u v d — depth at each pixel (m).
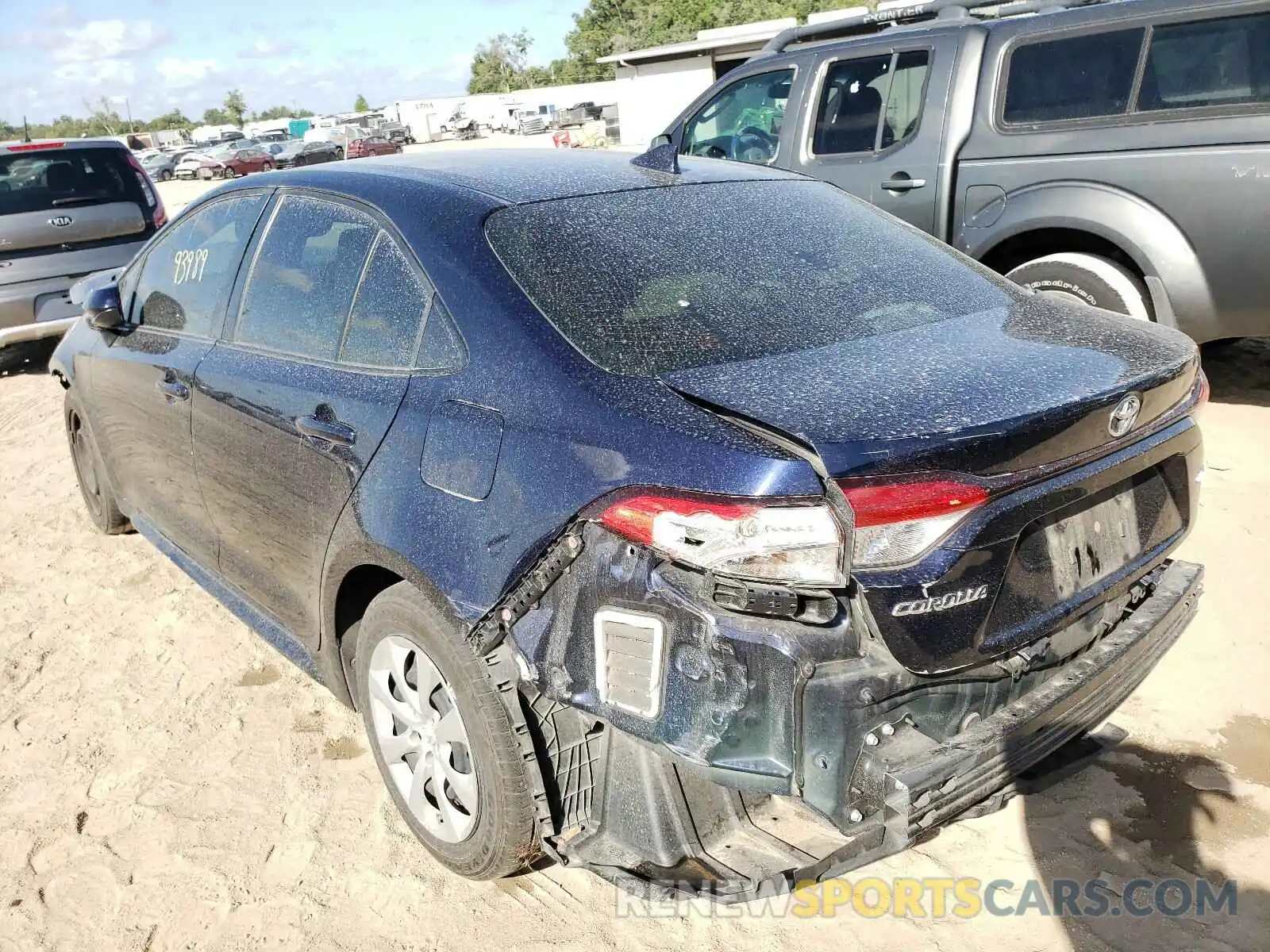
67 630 4.17
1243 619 3.51
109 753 3.33
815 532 1.87
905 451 1.89
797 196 3.21
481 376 2.37
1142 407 2.26
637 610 2.01
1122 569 2.37
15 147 8.38
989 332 2.49
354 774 3.15
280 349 3.10
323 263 3.00
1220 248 4.59
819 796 1.95
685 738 1.98
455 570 2.31
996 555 2.00
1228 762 2.87
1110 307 4.95
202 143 69.81
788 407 2.02
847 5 59.50
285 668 3.79
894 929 2.42
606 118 35.81
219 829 2.93
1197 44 4.64
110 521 4.92
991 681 2.09
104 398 4.21
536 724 2.27
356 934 2.52
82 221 8.48
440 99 68.50
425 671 2.54
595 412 2.14
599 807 2.29
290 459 2.90
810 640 1.90
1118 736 2.99
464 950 2.45
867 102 5.83
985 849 2.65
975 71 5.34
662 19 71.69
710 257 2.67
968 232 5.41
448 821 2.56
